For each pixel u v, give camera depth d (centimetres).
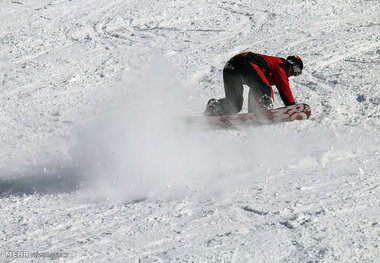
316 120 2103
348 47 3434
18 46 3869
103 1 5341
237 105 2222
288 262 927
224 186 1422
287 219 1130
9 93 2873
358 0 5016
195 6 5078
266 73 2153
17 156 1952
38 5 5225
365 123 2020
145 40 3988
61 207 1380
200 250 1005
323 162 1578
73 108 2600
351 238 1002
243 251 984
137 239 1091
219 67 3209
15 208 1393
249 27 4256
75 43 3947
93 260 995
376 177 1390
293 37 3825
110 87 2914
